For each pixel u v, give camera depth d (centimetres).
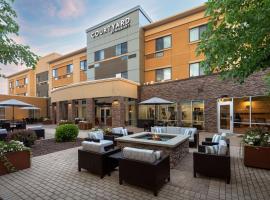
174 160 648
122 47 2272
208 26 489
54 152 850
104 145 595
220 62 455
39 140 1180
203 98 1520
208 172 526
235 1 407
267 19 362
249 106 1295
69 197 432
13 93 4453
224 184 495
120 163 497
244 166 638
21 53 700
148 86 1886
